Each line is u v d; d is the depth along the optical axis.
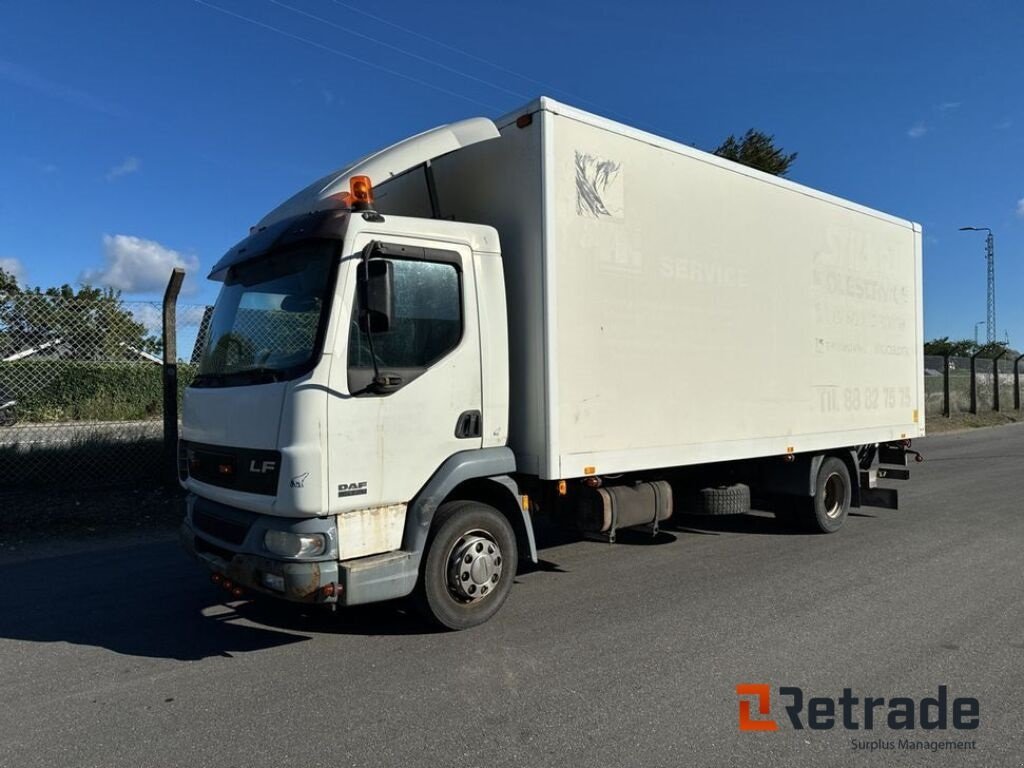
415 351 4.61
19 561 6.69
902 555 7.00
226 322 5.08
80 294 9.70
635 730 3.54
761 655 4.47
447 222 4.86
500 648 4.60
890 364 8.77
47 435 9.47
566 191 5.20
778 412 7.13
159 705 3.83
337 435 4.23
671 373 6.02
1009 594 5.68
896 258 8.88
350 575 4.25
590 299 5.37
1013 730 3.55
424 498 4.59
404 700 3.87
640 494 6.18
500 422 5.03
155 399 10.65
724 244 6.55
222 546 4.59
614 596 5.68
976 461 14.66
